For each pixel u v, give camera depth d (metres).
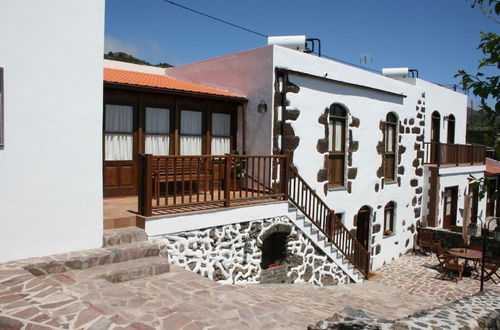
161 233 6.07
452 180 15.54
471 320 4.18
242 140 9.53
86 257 5.11
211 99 9.04
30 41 4.85
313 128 9.73
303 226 8.52
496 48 3.19
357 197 11.27
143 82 8.35
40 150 5.01
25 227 4.93
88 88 5.41
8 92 4.72
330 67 10.05
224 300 4.75
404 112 13.08
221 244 6.90
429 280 11.04
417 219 14.31
